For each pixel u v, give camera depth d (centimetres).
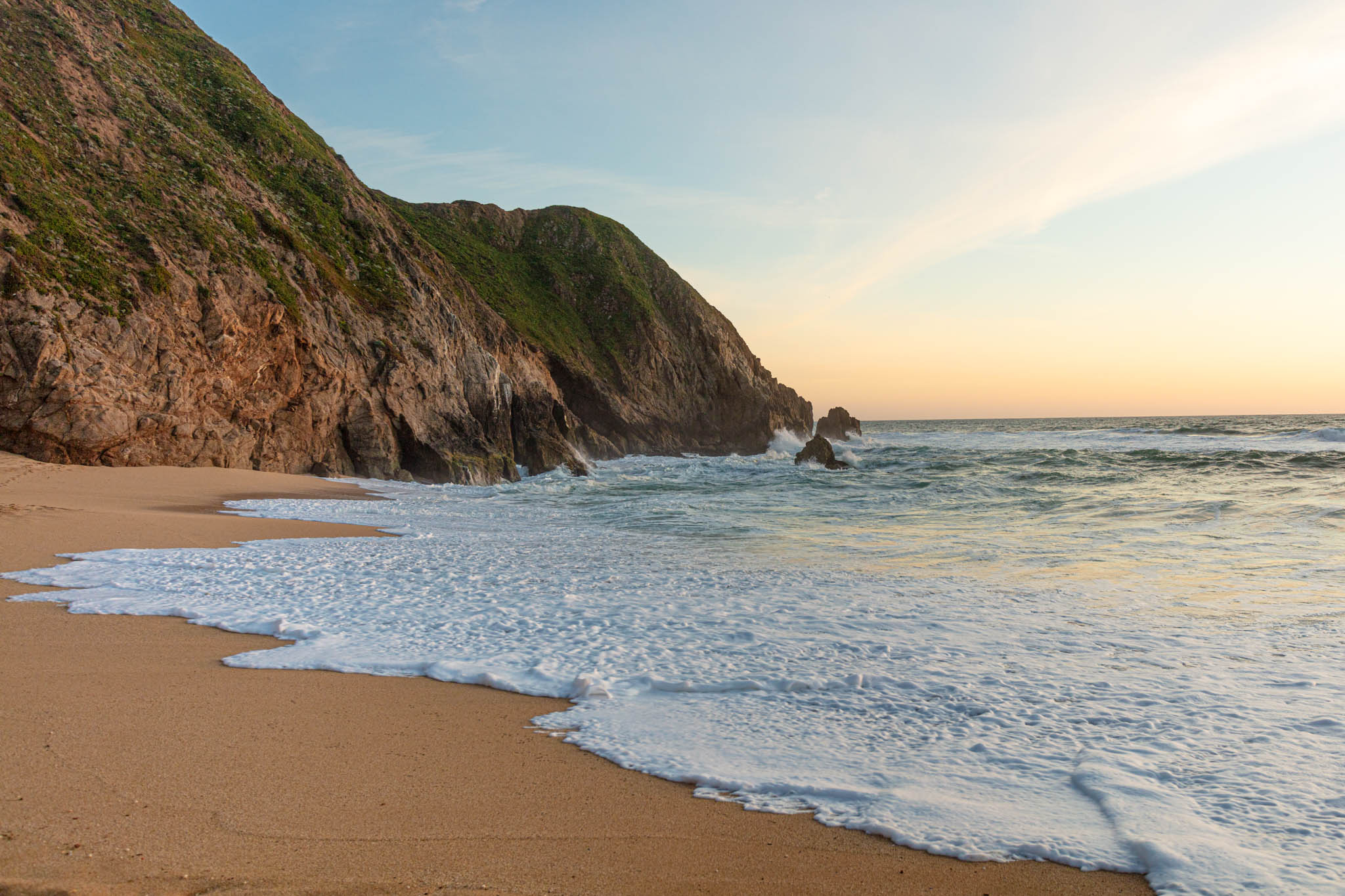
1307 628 781
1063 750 488
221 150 3288
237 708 535
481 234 6312
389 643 723
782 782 438
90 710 514
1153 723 531
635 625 805
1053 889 332
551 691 599
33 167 2452
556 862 344
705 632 778
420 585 1004
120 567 1052
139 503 1750
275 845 346
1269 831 382
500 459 3338
